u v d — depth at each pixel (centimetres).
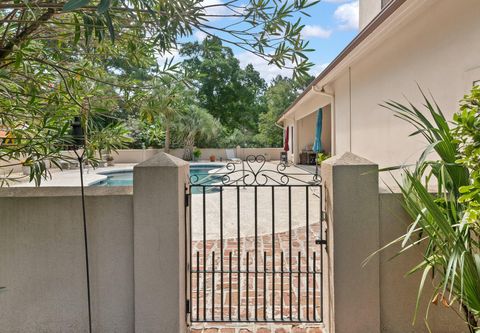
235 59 3097
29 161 211
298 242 495
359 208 237
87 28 158
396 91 525
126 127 285
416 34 459
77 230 249
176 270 238
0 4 168
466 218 166
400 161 511
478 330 178
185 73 266
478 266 179
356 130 733
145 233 238
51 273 250
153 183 237
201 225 606
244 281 370
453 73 376
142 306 239
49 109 223
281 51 209
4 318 251
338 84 889
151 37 224
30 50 210
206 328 273
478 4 333
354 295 238
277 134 2969
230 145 2739
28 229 249
